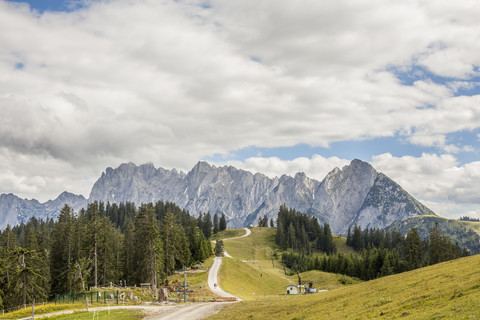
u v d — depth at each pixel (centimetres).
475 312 2309
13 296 8488
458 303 2652
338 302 4525
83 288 9706
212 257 18675
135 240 11569
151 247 10275
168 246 12594
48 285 10219
